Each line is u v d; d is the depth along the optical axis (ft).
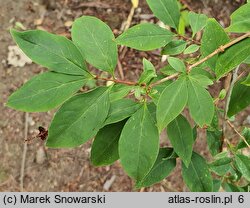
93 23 1.29
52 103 1.18
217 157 1.68
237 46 1.27
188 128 1.44
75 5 3.54
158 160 1.63
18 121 3.29
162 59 3.41
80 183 3.25
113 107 1.29
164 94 1.23
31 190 3.21
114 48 1.29
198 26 1.57
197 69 1.49
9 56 3.39
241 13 1.31
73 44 1.23
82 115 1.22
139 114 1.27
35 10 3.50
